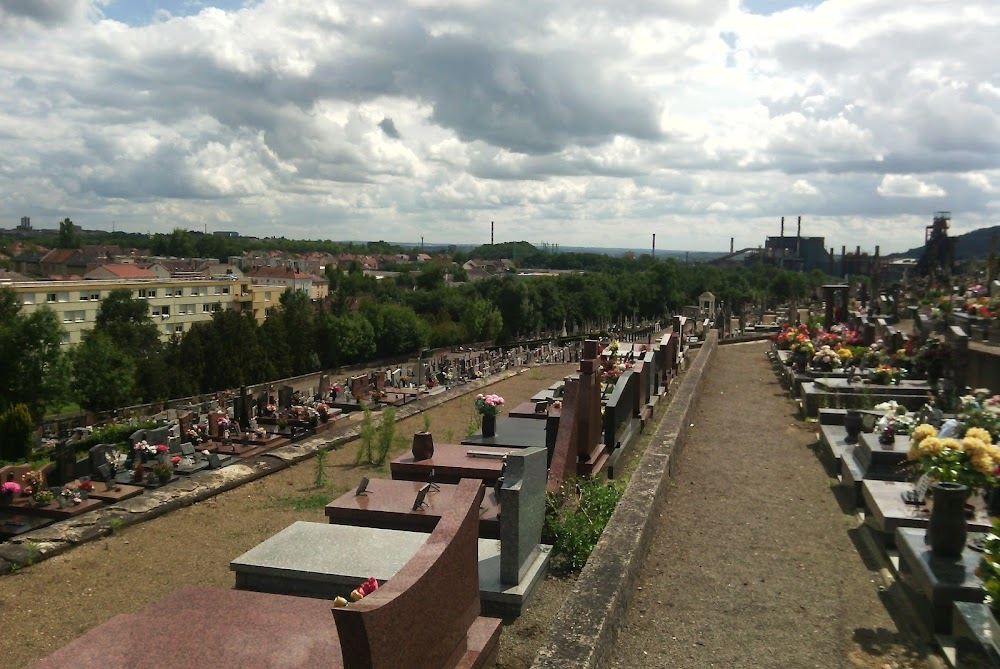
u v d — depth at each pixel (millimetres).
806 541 8695
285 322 57156
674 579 7609
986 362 16250
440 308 85750
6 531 11875
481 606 7695
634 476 9758
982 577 5848
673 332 27266
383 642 4711
